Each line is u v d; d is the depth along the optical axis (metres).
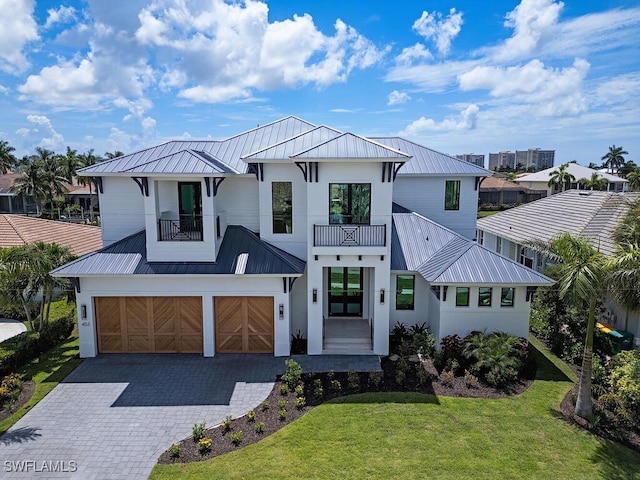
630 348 16.94
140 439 11.77
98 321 17.19
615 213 23.16
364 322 19.55
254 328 17.20
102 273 16.30
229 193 18.66
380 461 10.60
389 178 16.45
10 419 12.72
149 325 17.20
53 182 62.03
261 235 18.16
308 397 13.80
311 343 17.19
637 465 10.55
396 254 18.83
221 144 20.52
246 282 16.77
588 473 10.25
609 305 18.42
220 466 10.52
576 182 65.88
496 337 15.55
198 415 12.95
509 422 12.31
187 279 16.73
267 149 17.91
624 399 12.12
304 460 10.65
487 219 35.78
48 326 18.56
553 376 15.30
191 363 16.48
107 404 13.57
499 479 10.01
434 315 17.52
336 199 16.84
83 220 60.56
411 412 12.80
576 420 12.42
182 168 16.36
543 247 20.53
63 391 14.37
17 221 28.02
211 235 16.78
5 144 75.00
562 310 18.28
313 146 17.33
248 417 12.52
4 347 17.34
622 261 11.46
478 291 16.42
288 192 17.88
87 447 11.43
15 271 17.14
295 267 16.66
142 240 18.08
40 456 11.07
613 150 102.00
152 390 14.45
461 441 11.41
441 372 15.45
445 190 23.44
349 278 19.73
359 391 14.13
